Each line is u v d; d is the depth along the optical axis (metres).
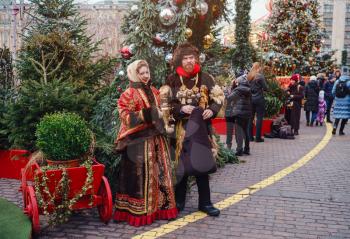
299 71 18.94
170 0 5.09
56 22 7.88
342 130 11.15
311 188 5.68
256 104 9.59
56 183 3.90
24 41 7.75
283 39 19.03
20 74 7.05
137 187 4.19
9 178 6.06
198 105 4.32
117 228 4.18
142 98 4.16
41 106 5.17
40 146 4.00
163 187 4.34
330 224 4.34
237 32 17.17
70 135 4.00
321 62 21.03
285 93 11.50
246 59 17.05
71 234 4.02
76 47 7.30
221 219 4.44
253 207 4.85
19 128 5.33
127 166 4.23
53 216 3.94
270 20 18.72
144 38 5.14
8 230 3.77
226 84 9.30
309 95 13.06
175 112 4.31
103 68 7.31
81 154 4.12
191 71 4.32
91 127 5.04
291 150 8.71
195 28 5.61
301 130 12.23
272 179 6.16
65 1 8.08
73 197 4.03
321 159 7.73
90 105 5.47
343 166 7.12
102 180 4.27
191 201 5.04
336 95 10.97
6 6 9.40
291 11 18.53
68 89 5.48
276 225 4.29
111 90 5.54
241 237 3.97
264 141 9.97
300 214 4.62
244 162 7.41
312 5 18.81
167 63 5.24
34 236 3.93
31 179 4.34
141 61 4.21
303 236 4.01
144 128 4.18
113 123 5.19
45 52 6.88
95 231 4.09
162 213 4.37
